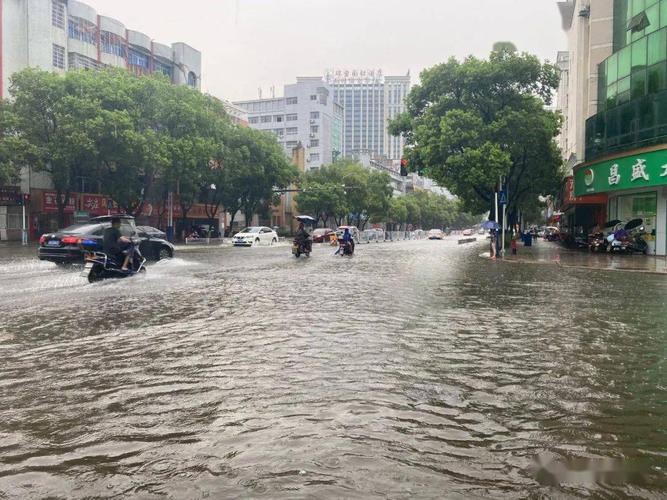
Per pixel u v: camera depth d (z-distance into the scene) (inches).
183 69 2217.0
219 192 1945.1
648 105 991.0
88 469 117.3
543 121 1131.3
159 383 181.2
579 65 1633.9
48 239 626.8
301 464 119.2
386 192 3006.9
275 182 2079.2
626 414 153.5
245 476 113.4
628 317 322.7
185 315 317.7
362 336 258.7
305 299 390.9
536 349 234.2
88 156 1333.7
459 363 208.7
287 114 4259.4
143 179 1627.7
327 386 177.3
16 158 1254.3
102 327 279.1
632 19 1033.5
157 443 130.9
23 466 119.0
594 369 201.5
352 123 7111.2
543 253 1159.0
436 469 117.3
